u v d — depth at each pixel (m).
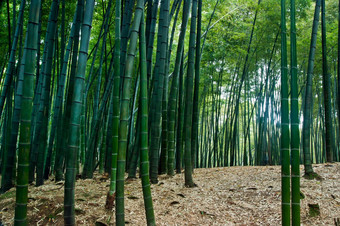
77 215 3.62
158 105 4.98
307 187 4.50
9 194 4.48
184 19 5.30
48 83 4.98
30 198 4.02
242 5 8.62
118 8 3.12
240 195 4.36
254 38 9.22
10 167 4.88
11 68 5.10
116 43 3.09
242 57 9.65
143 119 3.00
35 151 4.91
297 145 2.36
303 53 8.79
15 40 5.07
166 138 5.80
